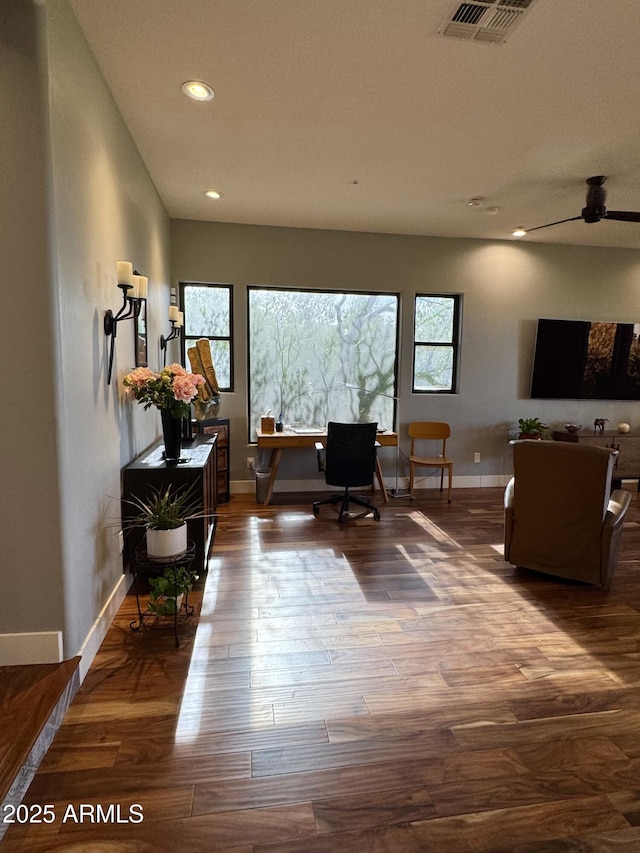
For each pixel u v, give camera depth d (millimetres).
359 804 1398
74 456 1878
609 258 5410
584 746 1633
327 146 2982
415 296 5102
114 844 1266
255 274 4738
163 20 1884
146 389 2689
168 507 2377
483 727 1713
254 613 2500
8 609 1792
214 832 1305
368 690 1904
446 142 2926
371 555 3320
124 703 1799
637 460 5328
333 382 5133
